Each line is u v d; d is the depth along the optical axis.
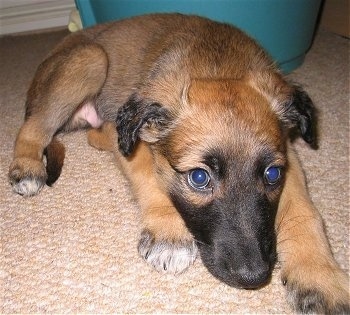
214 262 0.31
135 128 0.35
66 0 0.86
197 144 0.32
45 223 0.39
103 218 0.39
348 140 0.48
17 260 0.35
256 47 0.42
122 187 0.42
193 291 0.32
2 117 0.56
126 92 0.45
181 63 0.39
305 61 0.65
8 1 0.84
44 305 0.31
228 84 0.35
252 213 0.31
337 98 0.55
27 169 0.42
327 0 0.72
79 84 0.46
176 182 0.34
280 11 0.56
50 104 0.46
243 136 0.31
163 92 0.35
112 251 0.35
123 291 0.32
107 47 0.47
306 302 0.30
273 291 0.32
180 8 0.53
